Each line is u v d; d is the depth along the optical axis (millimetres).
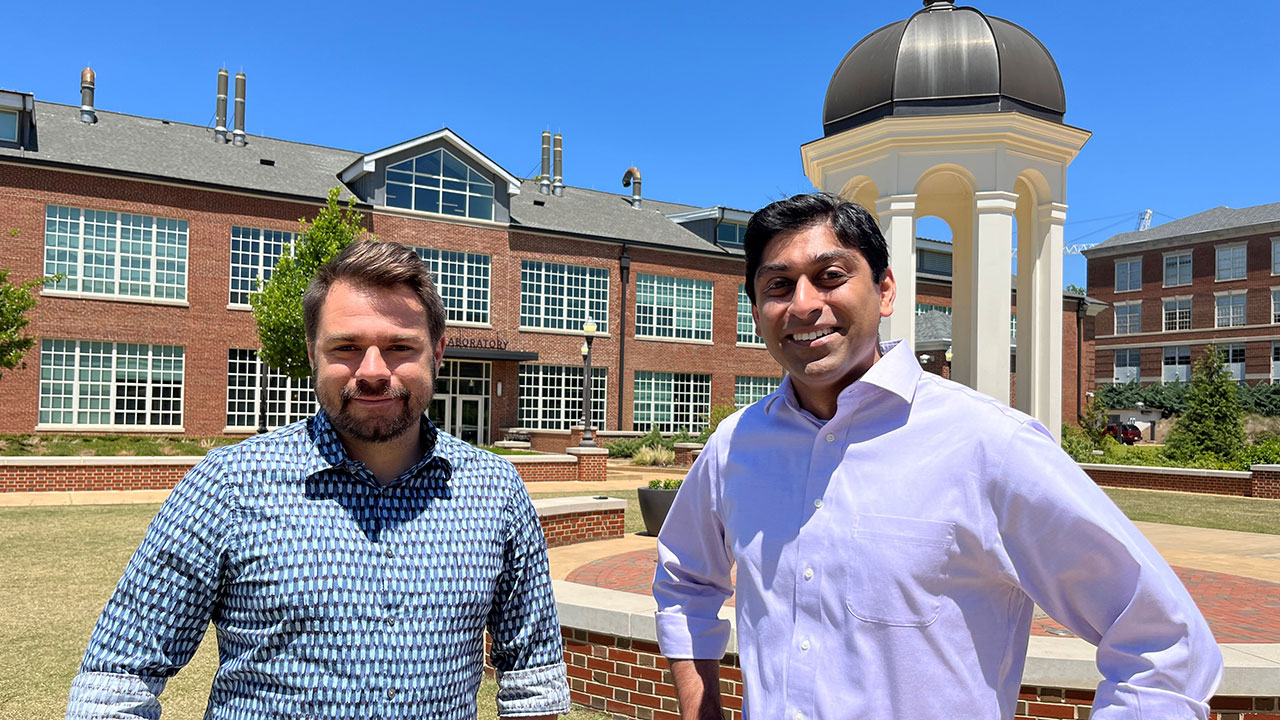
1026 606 1765
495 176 31156
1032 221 8453
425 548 1916
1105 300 59906
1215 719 3744
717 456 2082
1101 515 1577
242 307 26281
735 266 36438
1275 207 53938
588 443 21562
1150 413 50812
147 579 1822
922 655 1661
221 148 29672
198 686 5184
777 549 1846
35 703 4773
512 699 2139
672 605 2270
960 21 7707
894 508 1710
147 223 25344
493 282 31000
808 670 1740
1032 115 7516
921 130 7453
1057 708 3801
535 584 2176
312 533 1844
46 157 24359
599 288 33250
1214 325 53938
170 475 16891
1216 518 13664
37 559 9156
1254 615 6223
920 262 40656
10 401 23328
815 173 8562
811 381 1857
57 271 24109
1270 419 44500
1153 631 1554
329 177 30250
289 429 1990
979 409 1731
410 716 1831
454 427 30406
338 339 1897
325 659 1801
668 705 4582
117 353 24844
